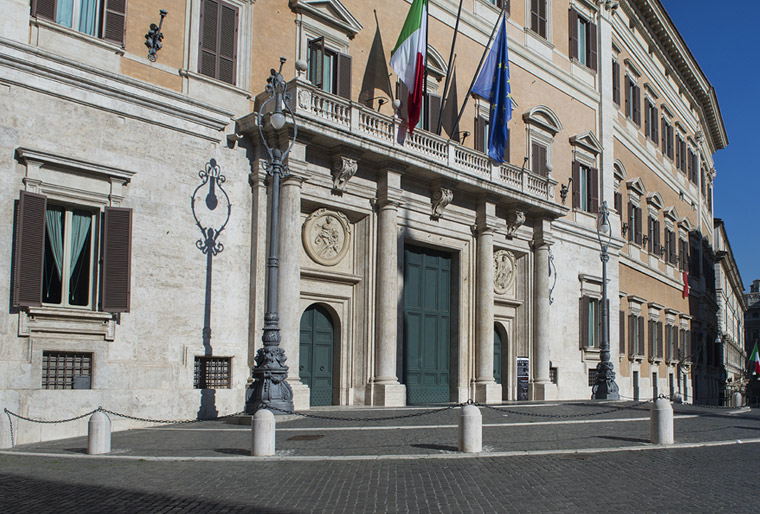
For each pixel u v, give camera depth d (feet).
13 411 48.11
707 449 43.98
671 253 145.07
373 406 68.33
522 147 96.63
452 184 78.79
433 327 80.69
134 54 58.44
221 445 42.91
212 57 63.46
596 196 110.01
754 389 285.84
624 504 27.68
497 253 88.79
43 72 51.96
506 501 27.96
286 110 62.13
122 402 53.98
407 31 74.43
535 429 51.96
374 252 72.13
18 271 48.96
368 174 72.08
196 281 59.88
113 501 28.02
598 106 113.29
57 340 51.26
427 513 26.04
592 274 106.11
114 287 53.83
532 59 100.07
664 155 146.30
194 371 59.41
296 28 69.97
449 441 44.06
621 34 124.47
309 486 30.66
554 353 97.14
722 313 223.10
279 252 63.16
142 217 57.00
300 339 68.80
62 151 52.75
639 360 121.29
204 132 61.52
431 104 82.38
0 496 29.09
